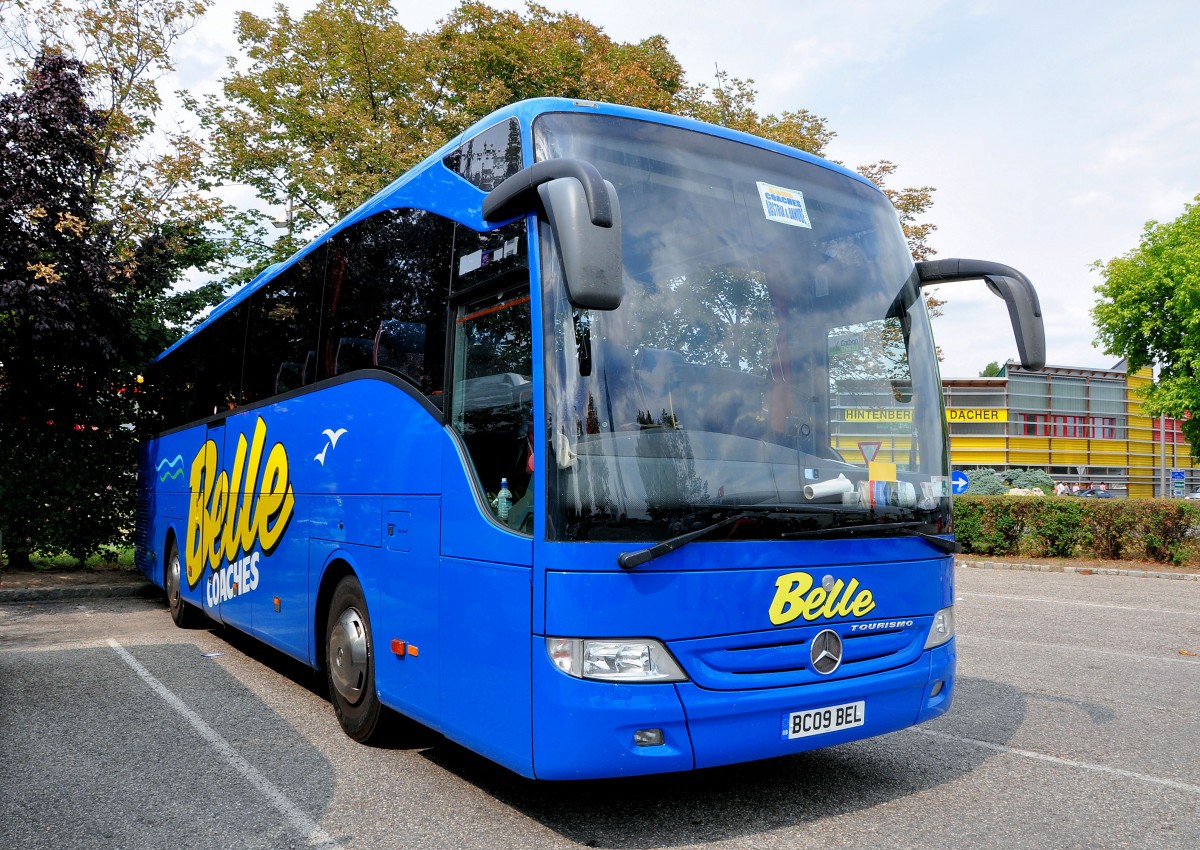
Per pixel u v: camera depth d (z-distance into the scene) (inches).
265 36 922.1
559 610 142.5
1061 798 179.0
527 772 147.8
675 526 148.0
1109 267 1277.1
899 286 196.5
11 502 554.6
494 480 162.2
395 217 217.5
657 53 910.4
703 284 166.9
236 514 313.0
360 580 212.7
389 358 208.5
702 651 147.9
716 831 161.3
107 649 343.0
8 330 531.2
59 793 182.9
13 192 485.7
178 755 208.5
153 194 601.6
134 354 576.7
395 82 917.2
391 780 190.2
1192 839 157.9
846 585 165.2
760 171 185.3
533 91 847.7
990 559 713.6
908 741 220.8
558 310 151.5
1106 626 400.5
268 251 834.2
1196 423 1226.0
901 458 181.8
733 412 161.2
